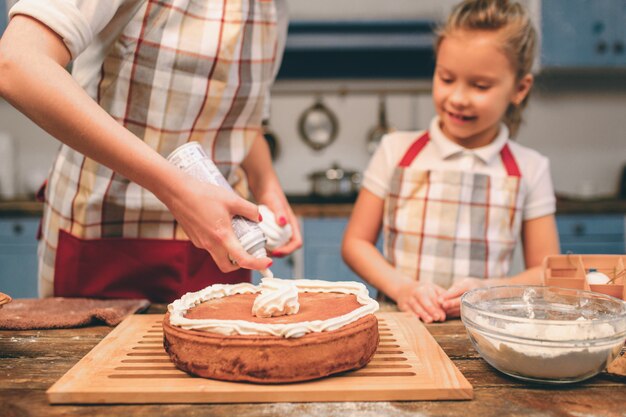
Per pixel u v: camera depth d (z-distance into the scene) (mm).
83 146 799
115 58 1065
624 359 757
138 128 1131
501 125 1509
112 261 1218
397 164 1522
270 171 1374
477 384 740
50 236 1271
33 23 812
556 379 717
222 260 861
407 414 657
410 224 1460
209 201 816
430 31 2775
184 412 666
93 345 898
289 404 688
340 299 924
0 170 3018
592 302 806
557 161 3211
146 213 1201
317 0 2932
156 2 1039
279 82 3176
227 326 742
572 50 2816
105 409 674
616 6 2791
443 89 1342
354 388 698
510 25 1293
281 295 816
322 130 3189
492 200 1433
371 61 3111
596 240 2637
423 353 837
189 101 1128
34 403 688
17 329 978
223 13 1111
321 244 2629
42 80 764
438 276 1438
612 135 3191
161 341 887
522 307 845
